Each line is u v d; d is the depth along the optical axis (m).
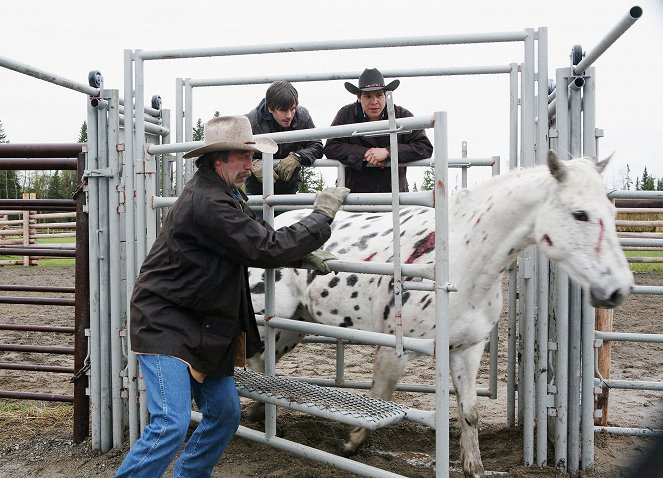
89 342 4.36
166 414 2.71
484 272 3.35
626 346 7.66
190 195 2.86
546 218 3.10
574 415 3.86
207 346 2.86
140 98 4.09
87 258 4.40
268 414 3.44
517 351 4.95
